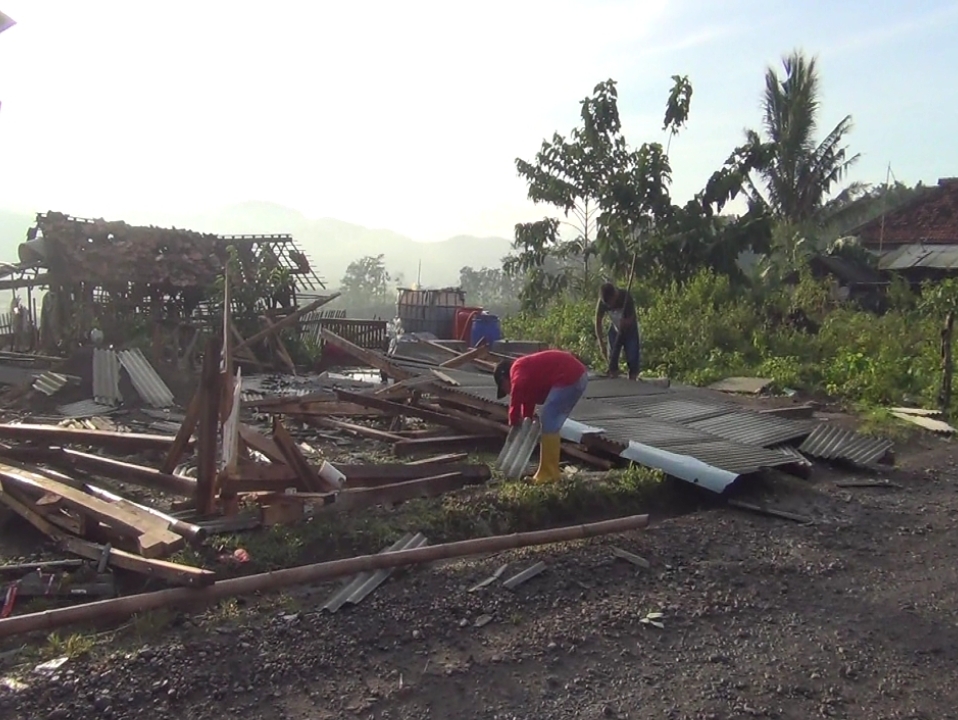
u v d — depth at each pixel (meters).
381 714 3.86
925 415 12.22
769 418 10.41
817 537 6.75
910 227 33.69
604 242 23.23
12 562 5.44
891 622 5.20
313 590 5.05
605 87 24.44
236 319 17.33
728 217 25.00
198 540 5.45
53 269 16.34
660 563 5.91
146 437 7.01
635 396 11.19
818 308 21.02
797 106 31.30
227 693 3.93
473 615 4.88
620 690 4.20
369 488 6.55
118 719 3.68
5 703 3.72
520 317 24.00
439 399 10.35
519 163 25.38
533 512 6.82
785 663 4.59
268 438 7.14
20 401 11.45
